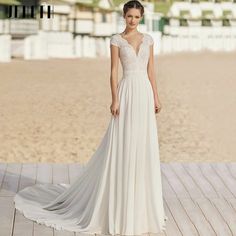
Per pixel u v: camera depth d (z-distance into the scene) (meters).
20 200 7.21
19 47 48.69
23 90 25.31
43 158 12.20
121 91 6.18
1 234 6.13
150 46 6.34
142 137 6.12
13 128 15.84
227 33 95.25
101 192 6.22
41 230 6.30
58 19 55.31
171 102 22.28
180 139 14.79
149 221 6.29
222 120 18.34
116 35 6.28
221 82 31.28
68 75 33.91
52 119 17.62
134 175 6.12
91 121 17.42
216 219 6.80
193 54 70.19
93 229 6.25
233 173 9.04
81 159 12.20
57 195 7.47
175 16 83.19
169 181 8.42
